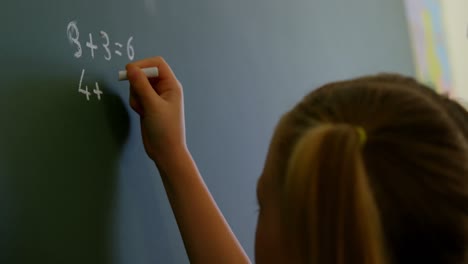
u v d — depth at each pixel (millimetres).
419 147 356
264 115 866
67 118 521
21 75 484
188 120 697
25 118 481
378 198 344
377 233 337
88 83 552
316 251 346
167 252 620
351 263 336
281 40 959
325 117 387
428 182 350
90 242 523
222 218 598
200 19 752
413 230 344
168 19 689
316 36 1095
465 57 2057
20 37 489
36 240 473
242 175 788
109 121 568
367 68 1328
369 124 370
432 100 402
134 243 576
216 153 741
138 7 641
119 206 564
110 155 562
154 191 614
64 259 496
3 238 446
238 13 845
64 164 510
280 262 396
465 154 370
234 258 582
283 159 395
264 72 888
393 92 391
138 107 589
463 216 356
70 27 542
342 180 344
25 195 469
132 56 619
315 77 1061
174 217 638
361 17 1349
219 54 781
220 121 759
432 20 1895
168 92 598
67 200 507
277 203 402
